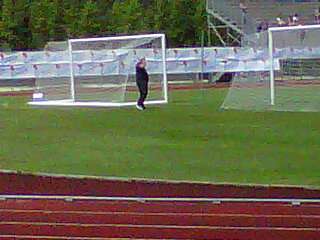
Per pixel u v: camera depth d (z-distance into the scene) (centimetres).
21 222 3878
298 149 6575
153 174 5500
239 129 7788
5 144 6969
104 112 9512
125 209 4172
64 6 18250
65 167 5775
